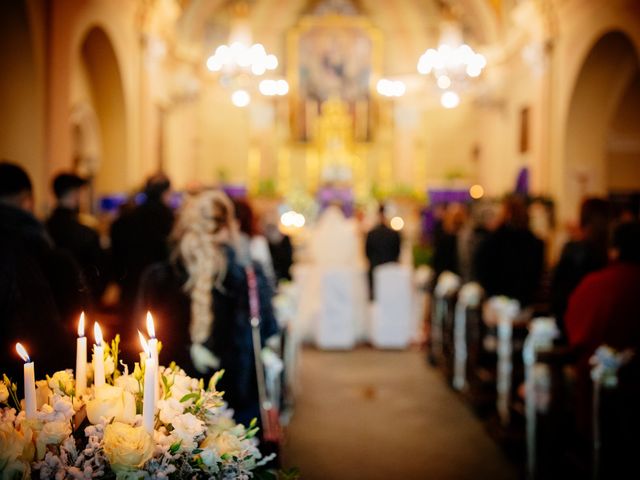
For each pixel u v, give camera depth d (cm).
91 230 507
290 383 700
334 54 2062
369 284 1059
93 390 179
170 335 300
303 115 2056
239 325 307
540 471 505
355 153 2056
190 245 304
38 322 236
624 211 729
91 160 1200
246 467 178
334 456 568
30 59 831
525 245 655
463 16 1855
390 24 2056
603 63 1166
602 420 386
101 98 1229
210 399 189
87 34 1107
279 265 865
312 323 1053
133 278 499
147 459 153
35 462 151
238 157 2028
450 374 805
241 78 1228
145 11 1304
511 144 1634
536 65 1369
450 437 620
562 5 1252
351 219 1541
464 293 730
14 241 242
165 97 1606
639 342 440
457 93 1248
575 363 480
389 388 796
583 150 1254
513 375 590
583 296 452
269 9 2044
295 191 1670
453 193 1672
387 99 2059
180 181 1812
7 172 337
